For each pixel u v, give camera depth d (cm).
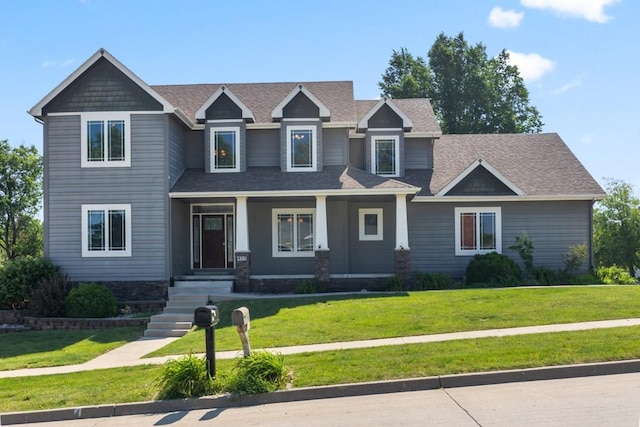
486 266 2472
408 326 1597
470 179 2648
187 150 2652
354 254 2667
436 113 5381
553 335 1373
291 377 1139
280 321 1762
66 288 2244
